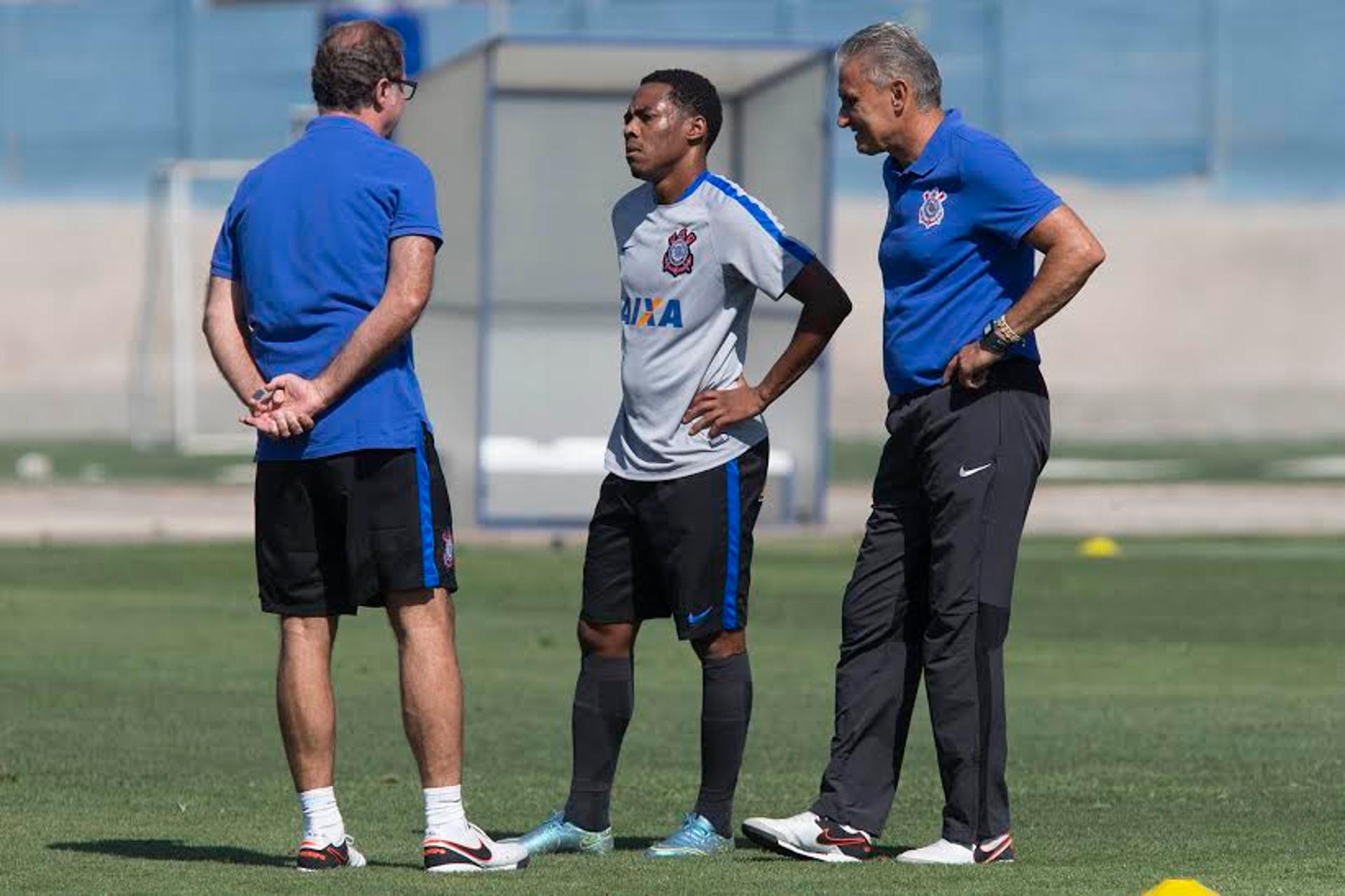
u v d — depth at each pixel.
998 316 24.41
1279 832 26.62
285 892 21.47
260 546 23.23
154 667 42.81
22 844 25.03
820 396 76.25
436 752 23.16
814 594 57.50
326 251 22.95
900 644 25.25
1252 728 36.25
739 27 192.75
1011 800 29.31
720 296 24.80
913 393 24.72
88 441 122.88
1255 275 181.00
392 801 29.05
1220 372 164.12
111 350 160.38
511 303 77.94
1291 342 169.88
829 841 24.53
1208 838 26.14
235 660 43.97
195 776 30.67
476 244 71.25
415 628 23.16
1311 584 60.09
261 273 23.09
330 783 23.41
